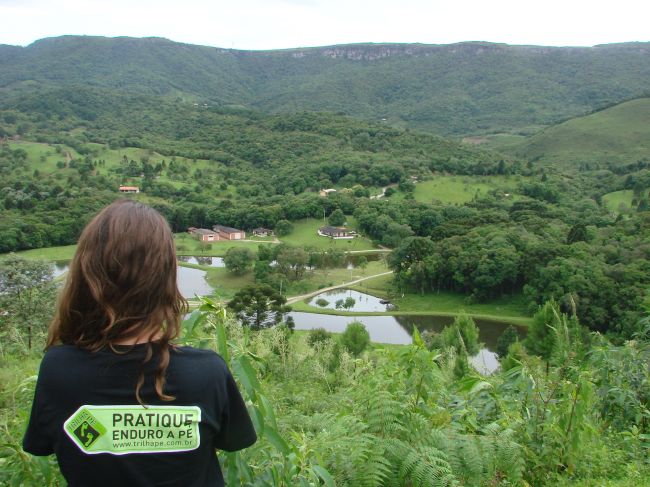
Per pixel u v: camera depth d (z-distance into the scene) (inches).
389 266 2746.1
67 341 64.4
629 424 209.3
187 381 62.3
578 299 1889.8
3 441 118.1
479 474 129.2
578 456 163.2
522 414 177.2
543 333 911.0
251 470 107.0
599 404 216.4
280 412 248.4
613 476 165.3
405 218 4001.0
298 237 4010.8
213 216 4247.0
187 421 61.5
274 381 434.0
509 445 141.4
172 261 67.4
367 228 3969.0
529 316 2182.6
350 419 137.2
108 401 59.4
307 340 949.2
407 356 164.1
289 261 2773.1
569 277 2032.5
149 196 4936.0
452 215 4052.7
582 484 153.7
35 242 3272.6
